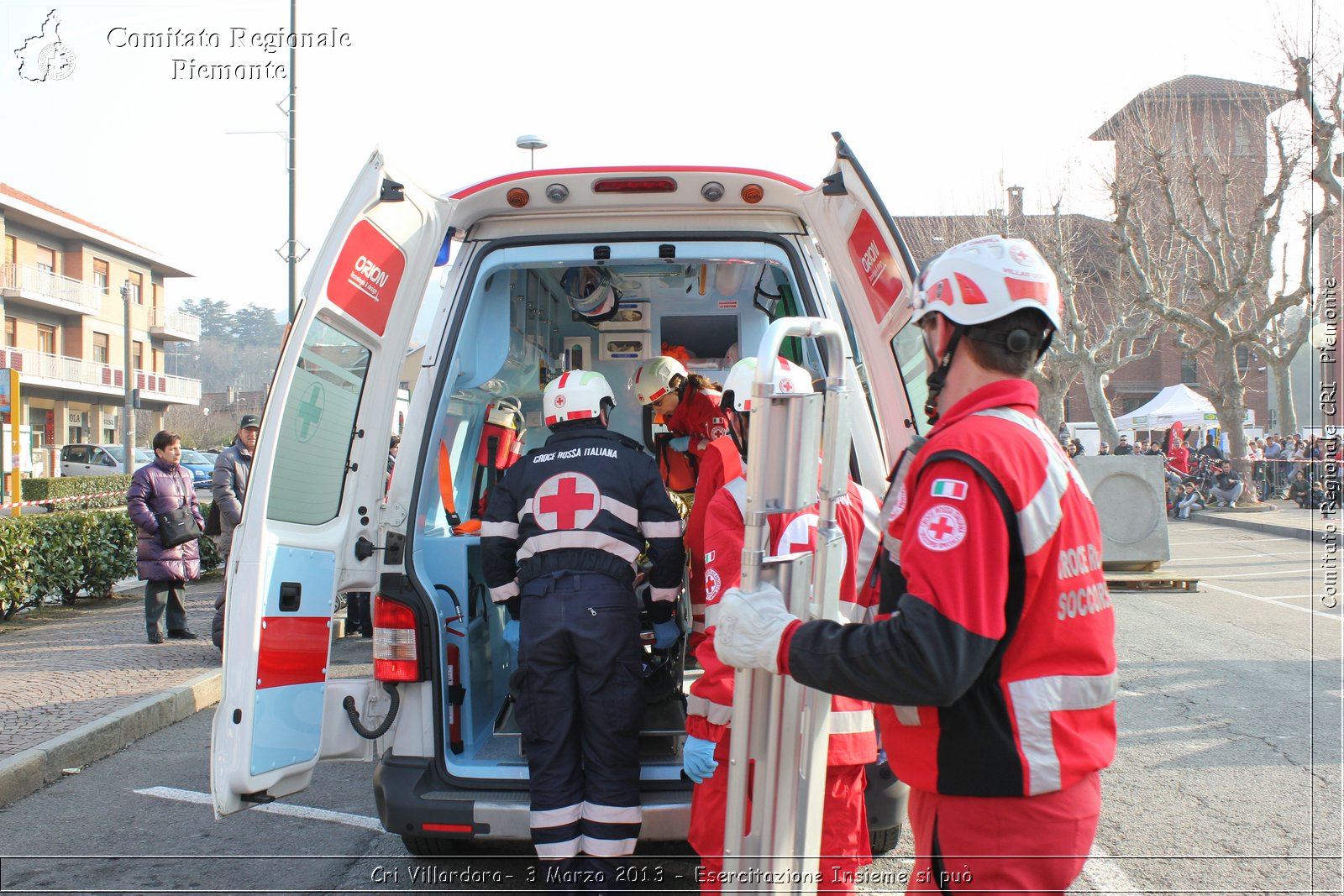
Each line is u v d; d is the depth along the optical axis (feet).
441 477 13.70
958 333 5.91
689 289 19.07
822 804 7.09
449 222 11.82
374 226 10.64
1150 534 37.06
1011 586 5.30
